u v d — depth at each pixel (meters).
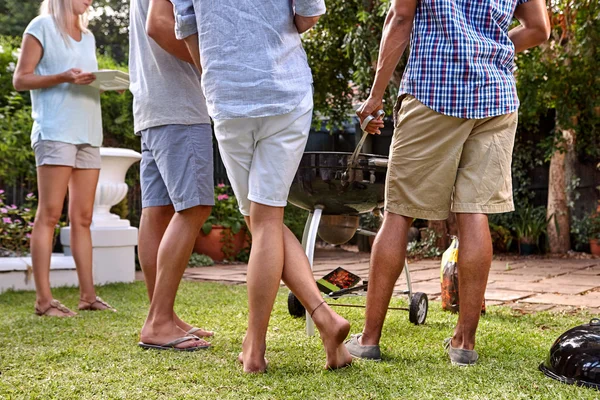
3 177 5.41
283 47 1.80
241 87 1.76
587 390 1.56
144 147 2.36
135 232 4.46
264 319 1.79
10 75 5.52
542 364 1.82
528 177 7.73
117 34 16.56
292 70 1.81
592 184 7.24
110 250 4.35
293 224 6.98
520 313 2.96
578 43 5.94
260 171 1.80
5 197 5.40
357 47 5.62
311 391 1.57
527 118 6.97
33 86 2.86
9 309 3.14
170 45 2.03
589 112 6.48
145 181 2.37
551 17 5.97
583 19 5.80
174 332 2.15
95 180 3.13
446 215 1.96
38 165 2.94
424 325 2.59
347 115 7.45
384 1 5.16
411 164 1.93
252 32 1.77
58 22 2.97
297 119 1.79
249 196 1.81
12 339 2.29
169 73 2.14
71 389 1.60
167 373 1.77
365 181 2.30
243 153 1.84
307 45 6.60
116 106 5.95
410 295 2.64
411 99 1.92
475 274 1.88
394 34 1.91
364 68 5.66
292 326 2.54
